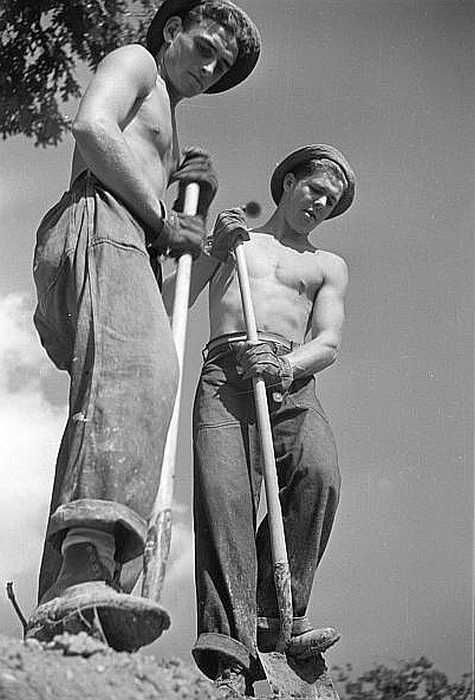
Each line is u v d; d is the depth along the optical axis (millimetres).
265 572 7816
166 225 6668
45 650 5363
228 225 8219
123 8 9875
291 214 8555
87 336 6230
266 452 7711
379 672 9398
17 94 9992
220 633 7492
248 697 7309
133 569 6090
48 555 6402
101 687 5137
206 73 7227
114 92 6695
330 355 8188
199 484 7824
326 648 7570
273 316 8203
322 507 7871
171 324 6535
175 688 5336
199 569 7676
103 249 6414
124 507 5887
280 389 7910
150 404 6078
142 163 6758
